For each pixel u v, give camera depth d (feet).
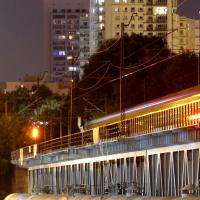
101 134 254.68
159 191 208.74
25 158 396.57
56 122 480.23
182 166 194.18
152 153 215.10
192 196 154.10
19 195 273.33
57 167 346.13
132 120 225.56
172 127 194.29
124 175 241.55
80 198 207.82
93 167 281.13
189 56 392.06
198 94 198.18
